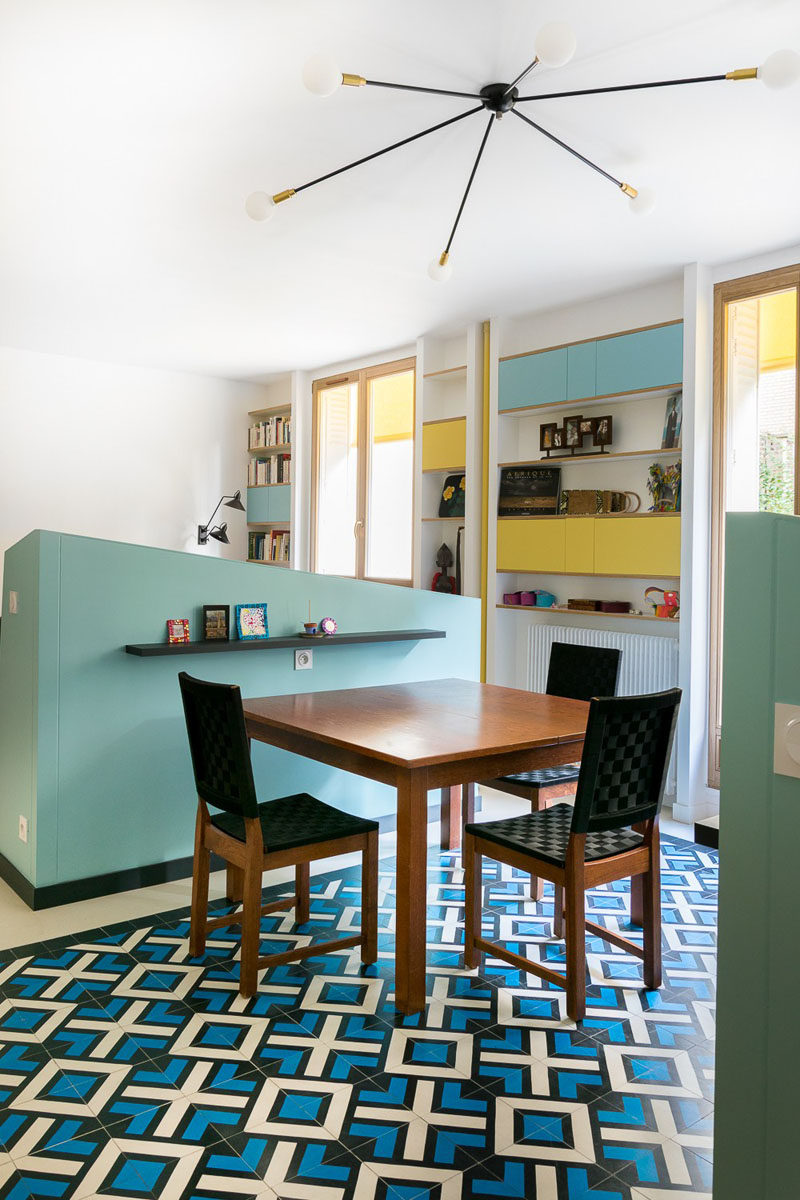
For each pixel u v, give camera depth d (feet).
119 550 10.93
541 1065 7.29
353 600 13.26
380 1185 5.83
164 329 19.11
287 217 12.58
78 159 10.69
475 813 14.28
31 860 10.51
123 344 20.51
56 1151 6.12
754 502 14.24
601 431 15.98
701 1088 7.00
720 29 8.02
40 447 21.50
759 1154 4.06
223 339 19.98
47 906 10.44
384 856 12.42
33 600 10.53
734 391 14.44
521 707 10.67
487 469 17.94
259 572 12.23
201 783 8.98
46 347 20.86
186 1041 7.55
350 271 15.01
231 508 24.97
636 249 13.73
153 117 9.61
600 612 16.06
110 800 10.91
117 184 11.45
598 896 11.14
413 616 13.98
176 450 23.76
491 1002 8.37
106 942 9.50
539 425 17.52
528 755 9.07
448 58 8.50
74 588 10.59
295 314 17.81
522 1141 6.31
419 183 11.34
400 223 12.76
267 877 11.48
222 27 7.91
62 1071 7.08
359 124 9.78
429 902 10.82
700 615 14.47
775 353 13.94
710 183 11.28
